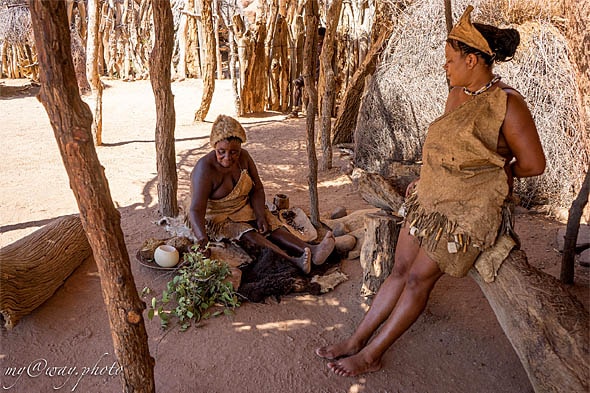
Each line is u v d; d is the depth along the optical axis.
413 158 5.39
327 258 3.56
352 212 4.62
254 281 3.24
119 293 1.81
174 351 2.64
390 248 2.99
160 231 4.09
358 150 5.94
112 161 6.16
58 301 3.05
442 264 2.32
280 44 9.45
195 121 8.48
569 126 4.41
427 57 5.25
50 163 5.97
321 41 8.53
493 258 2.25
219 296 3.05
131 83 12.57
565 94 4.40
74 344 2.68
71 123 1.56
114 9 13.05
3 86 11.58
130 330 1.87
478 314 2.98
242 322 2.90
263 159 6.34
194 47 13.12
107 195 1.70
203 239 3.31
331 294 3.21
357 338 2.61
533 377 2.00
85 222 1.71
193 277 3.01
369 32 7.57
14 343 2.67
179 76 13.05
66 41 1.50
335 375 2.49
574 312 1.97
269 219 3.73
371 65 6.46
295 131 7.99
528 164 2.16
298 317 2.96
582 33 4.06
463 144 2.18
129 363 1.92
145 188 5.17
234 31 9.05
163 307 3.01
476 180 2.22
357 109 6.84
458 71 2.21
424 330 2.84
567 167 4.42
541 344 1.96
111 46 12.92
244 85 9.20
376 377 2.48
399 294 2.55
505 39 2.14
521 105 2.11
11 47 12.48
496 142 2.16
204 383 2.41
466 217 2.24
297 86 8.90
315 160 4.05
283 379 2.45
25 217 4.32
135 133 7.72
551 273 3.44
